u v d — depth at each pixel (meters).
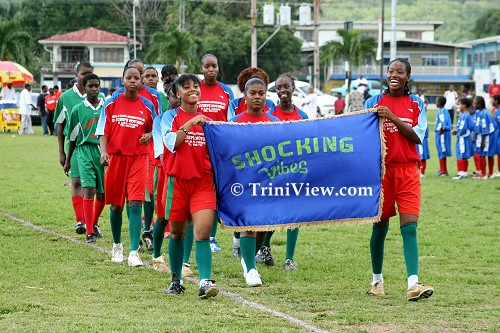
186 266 14.48
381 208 12.81
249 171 12.76
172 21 114.25
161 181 14.03
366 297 12.80
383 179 12.91
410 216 12.71
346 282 14.05
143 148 15.69
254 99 14.12
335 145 12.81
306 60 125.38
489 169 33.97
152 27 119.88
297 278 14.37
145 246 17.72
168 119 12.80
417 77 123.12
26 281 13.52
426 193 28.30
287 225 12.77
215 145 12.68
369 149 12.83
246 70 16.55
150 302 12.13
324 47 97.62
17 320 10.75
